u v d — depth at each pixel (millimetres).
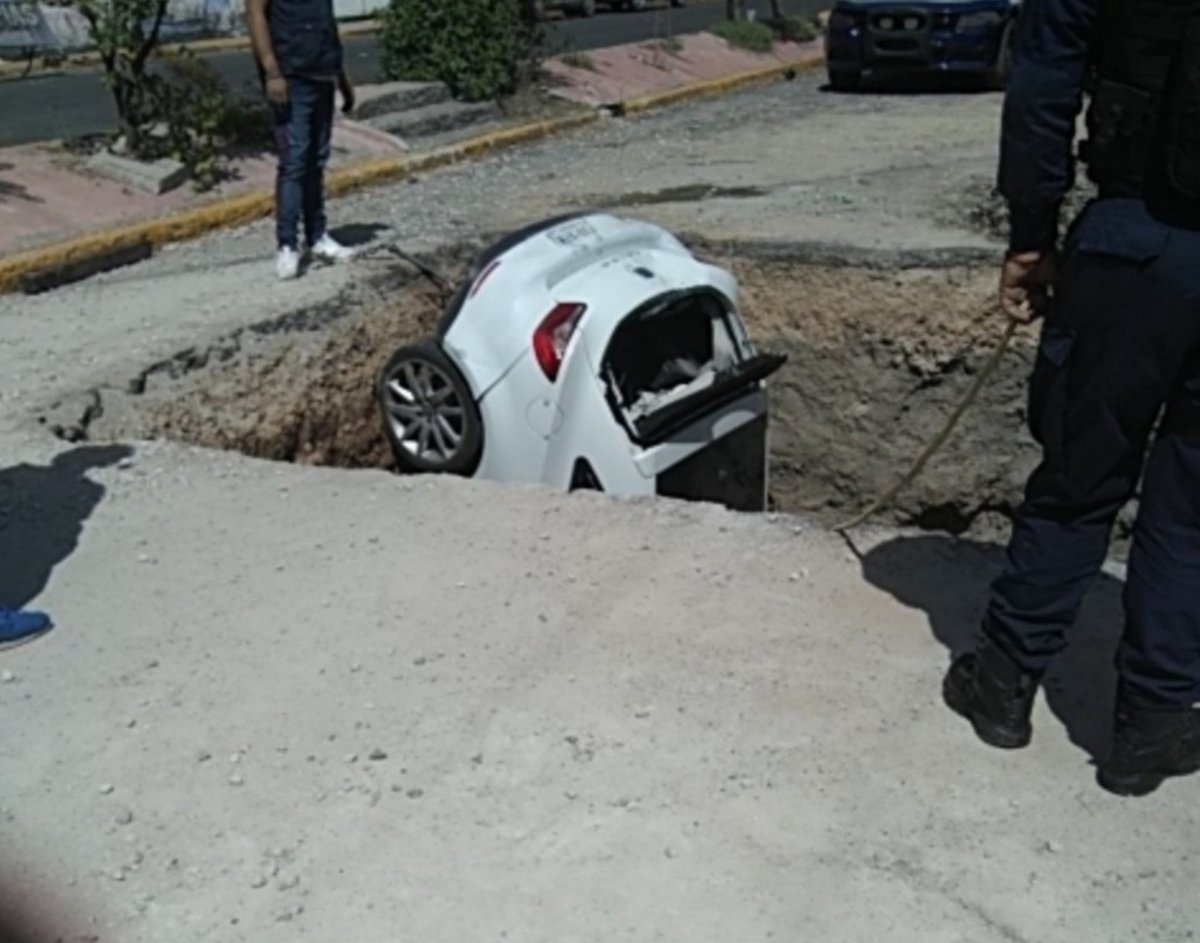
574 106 14961
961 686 3436
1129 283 2793
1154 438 3098
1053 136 2891
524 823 3107
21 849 3084
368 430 7594
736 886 2900
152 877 2992
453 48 14273
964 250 8008
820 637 3814
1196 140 2639
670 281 6320
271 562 4406
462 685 3643
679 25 25016
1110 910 2820
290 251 7922
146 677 3746
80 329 7141
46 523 4750
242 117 11555
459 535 4555
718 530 4508
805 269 8180
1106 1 2779
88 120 13422
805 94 17203
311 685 3674
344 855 3033
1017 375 7684
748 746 3346
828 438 8250
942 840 3020
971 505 7961
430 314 8234
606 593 4098
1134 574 3041
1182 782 3193
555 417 6070
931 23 16234
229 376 6828
